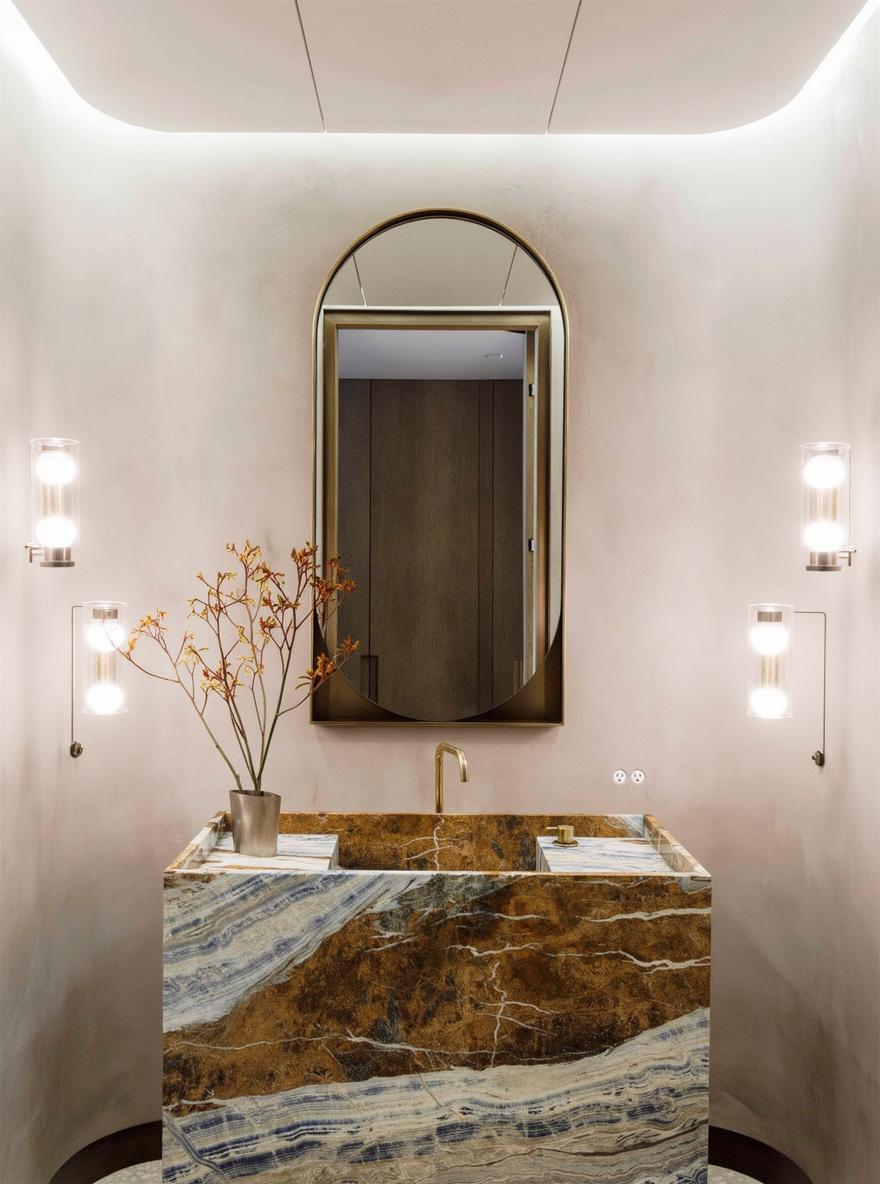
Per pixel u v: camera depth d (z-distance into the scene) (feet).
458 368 8.03
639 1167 6.14
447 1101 6.10
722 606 8.10
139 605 8.03
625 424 8.13
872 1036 6.65
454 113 7.75
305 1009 6.07
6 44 6.69
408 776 8.13
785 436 7.95
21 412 6.98
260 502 8.09
